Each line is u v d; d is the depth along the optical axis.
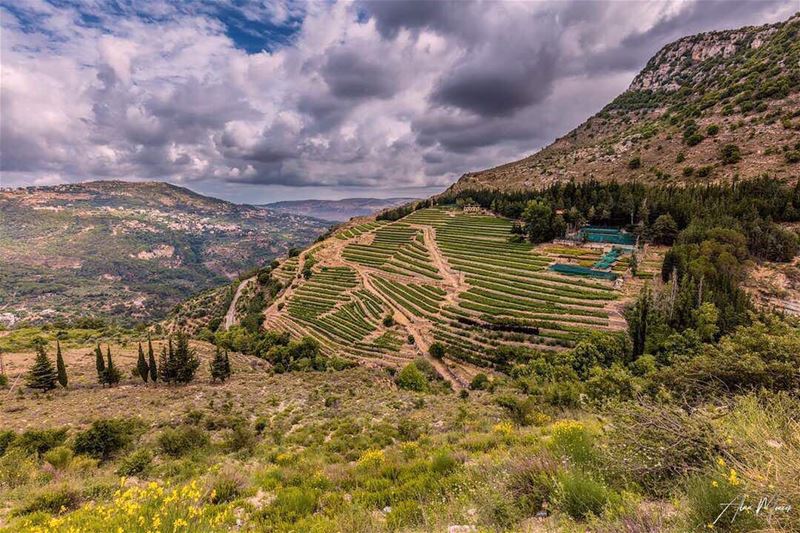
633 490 6.57
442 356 71.00
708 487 5.14
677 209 98.94
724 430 6.49
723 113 163.12
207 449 20.34
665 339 46.62
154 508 7.38
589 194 136.50
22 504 11.23
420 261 124.38
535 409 22.11
